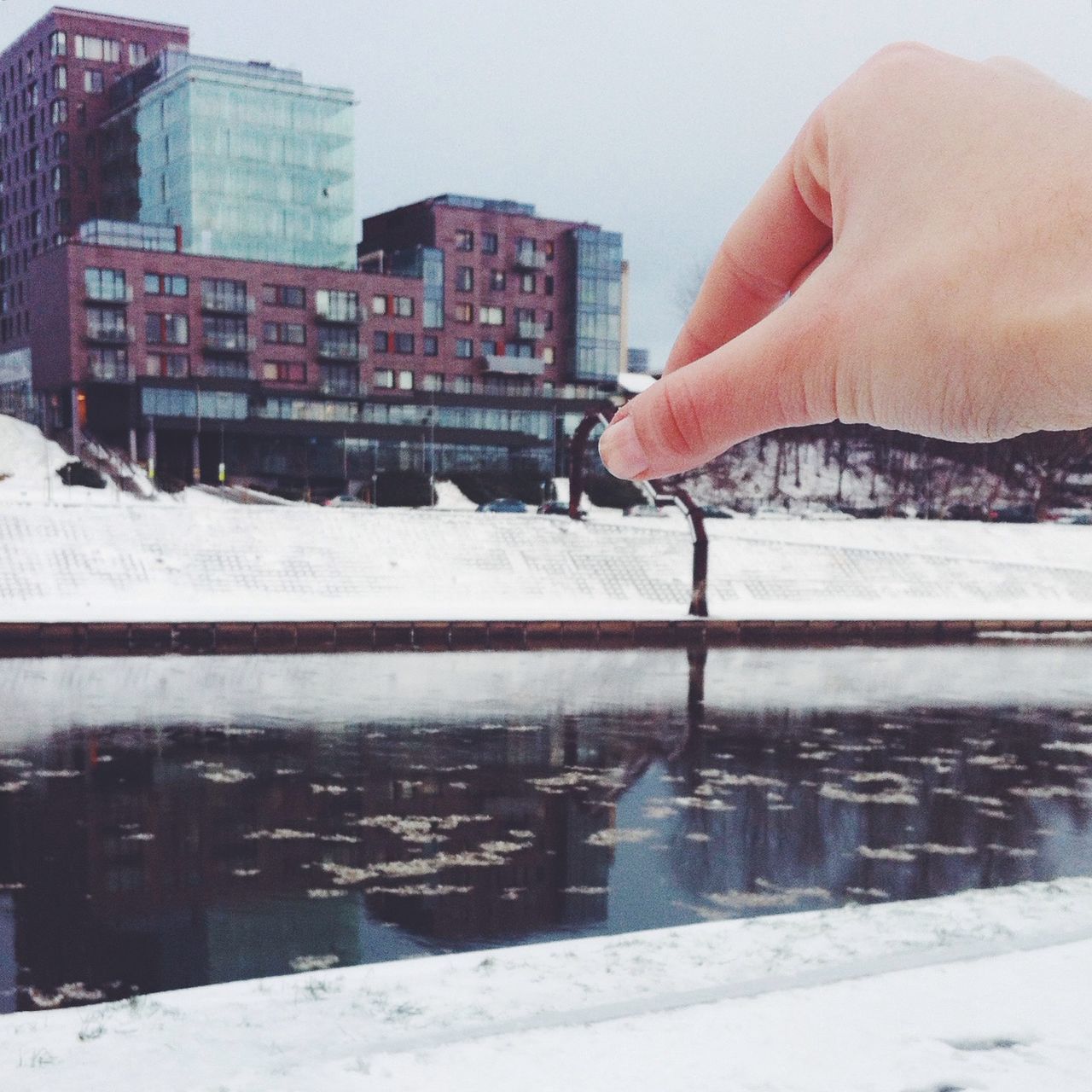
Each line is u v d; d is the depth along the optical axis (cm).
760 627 4409
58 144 8300
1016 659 3869
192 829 1620
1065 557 6125
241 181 7669
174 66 7819
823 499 8350
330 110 7912
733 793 1888
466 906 1283
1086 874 1420
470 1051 396
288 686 2973
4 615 3847
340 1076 374
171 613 4062
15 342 8462
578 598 4897
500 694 2916
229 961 1109
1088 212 103
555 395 8469
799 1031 411
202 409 7262
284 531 4878
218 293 7356
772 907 1279
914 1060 380
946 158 113
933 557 5719
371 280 7856
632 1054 391
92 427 7225
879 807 1792
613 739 2358
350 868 1433
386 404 7925
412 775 1991
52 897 1311
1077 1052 388
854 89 127
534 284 8631
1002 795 1888
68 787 1867
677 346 151
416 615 4200
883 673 3438
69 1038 446
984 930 562
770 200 138
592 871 1423
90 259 7031
